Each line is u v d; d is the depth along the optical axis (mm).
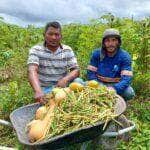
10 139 1757
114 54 1801
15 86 1982
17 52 2918
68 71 1795
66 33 2939
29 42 3285
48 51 1752
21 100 1917
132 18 2348
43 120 1380
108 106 1457
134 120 1729
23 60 2695
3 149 1545
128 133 1644
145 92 2117
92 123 1347
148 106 1982
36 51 1742
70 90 1505
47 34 1728
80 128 1299
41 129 1340
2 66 2615
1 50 2879
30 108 1508
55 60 1761
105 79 1823
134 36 2104
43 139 1328
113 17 2359
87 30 2453
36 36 3318
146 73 2090
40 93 1595
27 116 1488
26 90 1985
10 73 2521
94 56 1844
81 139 1345
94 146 1575
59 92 1448
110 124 1530
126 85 1765
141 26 2145
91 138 1377
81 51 2338
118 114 1396
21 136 1374
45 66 1757
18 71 2551
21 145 1538
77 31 2838
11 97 1932
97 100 1473
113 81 1817
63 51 1773
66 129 1351
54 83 1773
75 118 1370
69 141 1321
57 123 1364
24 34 3408
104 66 1826
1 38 3189
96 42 2262
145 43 2096
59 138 1274
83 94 1484
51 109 1420
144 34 2111
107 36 1755
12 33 3465
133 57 2090
